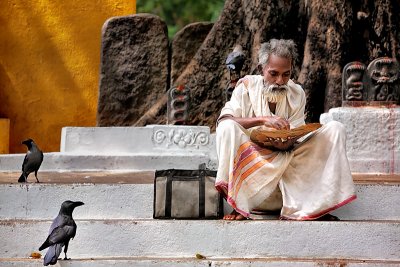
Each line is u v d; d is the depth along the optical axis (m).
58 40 28.83
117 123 27.30
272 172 16.48
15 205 17.23
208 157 22.36
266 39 25.95
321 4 25.41
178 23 48.91
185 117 23.36
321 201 16.36
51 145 28.80
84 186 17.22
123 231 16.30
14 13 28.72
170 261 15.67
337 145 16.48
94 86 28.88
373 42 25.44
